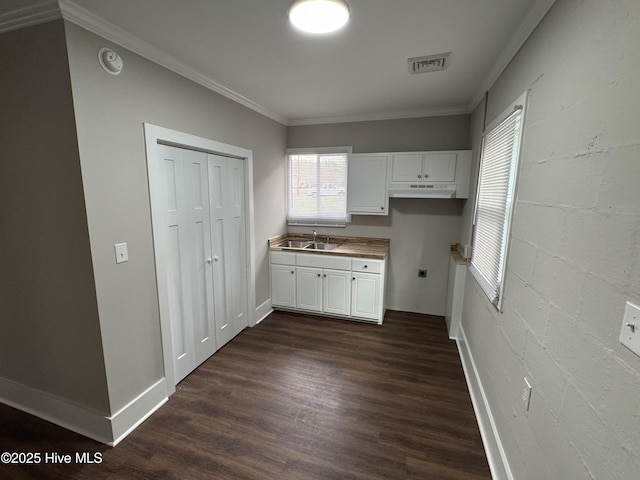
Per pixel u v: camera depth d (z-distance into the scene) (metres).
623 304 0.79
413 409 2.17
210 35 1.81
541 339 1.26
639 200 0.75
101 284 1.74
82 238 1.67
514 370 1.54
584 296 0.98
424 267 3.81
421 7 1.54
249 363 2.74
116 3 1.49
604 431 0.84
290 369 2.65
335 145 3.88
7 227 1.84
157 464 1.72
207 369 2.64
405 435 1.93
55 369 1.94
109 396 1.83
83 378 1.87
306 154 3.99
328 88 2.75
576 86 1.10
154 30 1.75
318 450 1.81
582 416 0.95
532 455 1.28
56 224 1.71
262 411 2.14
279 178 3.91
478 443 1.88
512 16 1.60
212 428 1.98
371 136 3.74
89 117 1.63
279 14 1.60
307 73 2.40
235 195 3.08
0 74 1.67
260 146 3.41
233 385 2.43
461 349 2.88
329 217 4.07
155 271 2.10
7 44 1.62
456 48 1.97
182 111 2.27
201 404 2.20
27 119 1.66
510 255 1.70
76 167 1.60
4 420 2.02
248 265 3.33
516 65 1.85
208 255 2.73
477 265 2.54
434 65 2.24
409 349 3.00
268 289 3.81
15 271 1.88
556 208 1.20
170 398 2.27
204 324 2.74
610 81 0.90
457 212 3.61
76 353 1.85
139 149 1.93
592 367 0.91
